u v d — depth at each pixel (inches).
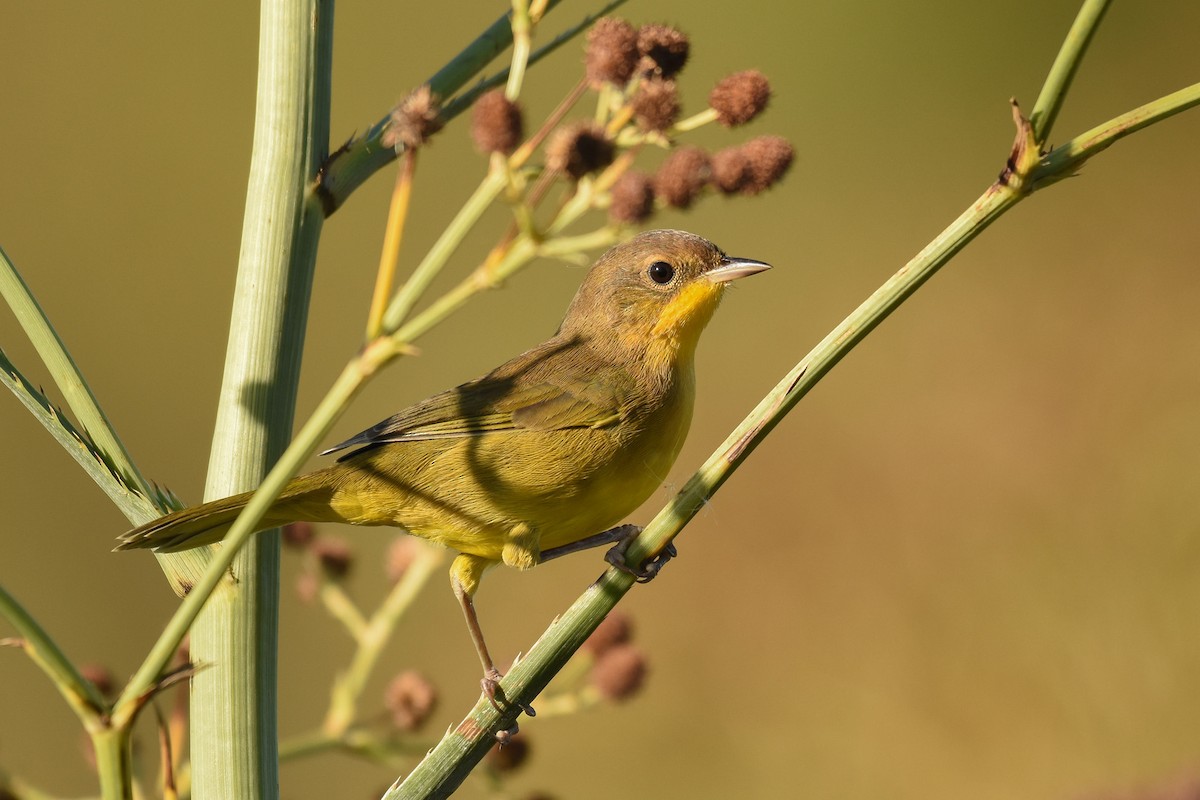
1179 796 353.4
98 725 154.7
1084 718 500.1
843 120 775.1
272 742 207.2
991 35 794.2
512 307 691.4
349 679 296.4
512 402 278.8
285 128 210.4
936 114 774.5
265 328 210.5
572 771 550.9
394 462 275.0
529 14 179.8
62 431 203.3
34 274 638.5
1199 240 704.4
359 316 675.4
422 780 199.3
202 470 608.4
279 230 210.7
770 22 791.7
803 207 745.0
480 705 201.6
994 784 504.4
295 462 157.9
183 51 705.6
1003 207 184.9
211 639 205.0
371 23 742.5
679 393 298.8
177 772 242.8
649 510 604.4
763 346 692.7
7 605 151.0
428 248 682.2
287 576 589.6
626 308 303.3
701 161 184.1
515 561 276.4
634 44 187.3
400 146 193.2
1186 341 642.8
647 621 590.2
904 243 719.1
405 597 302.2
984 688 523.5
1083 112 779.4
